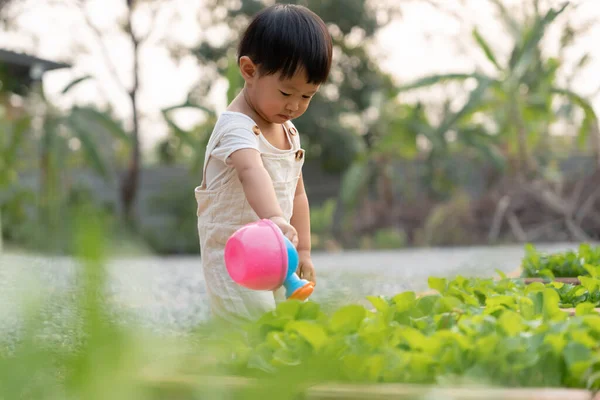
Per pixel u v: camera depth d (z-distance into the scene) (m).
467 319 1.03
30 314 0.40
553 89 12.41
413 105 14.27
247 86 1.85
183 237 14.52
